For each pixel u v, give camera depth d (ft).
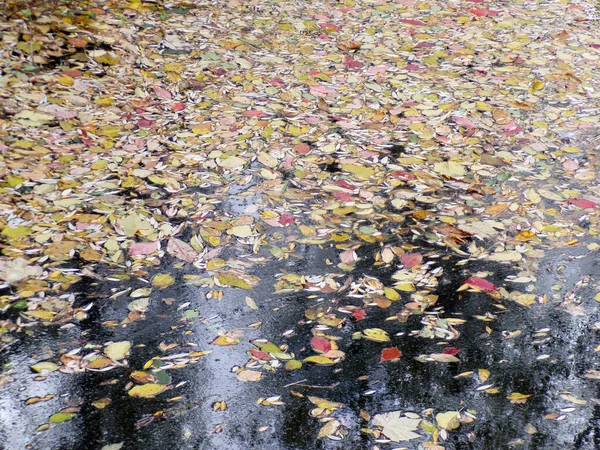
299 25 19.02
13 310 9.49
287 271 10.53
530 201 12.34
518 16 20.27
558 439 7.93
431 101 15.61
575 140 14.29
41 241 10.82
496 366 8.94
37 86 15.03
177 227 11.38
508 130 14.57
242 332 9.36
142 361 8.83
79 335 9.18
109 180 12.47
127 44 17.06
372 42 18.33
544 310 9.89
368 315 9.74
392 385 8.61
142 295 9.92
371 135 14.28
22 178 12.24
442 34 18.97
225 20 18.93
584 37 19.10
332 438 7.86
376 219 11.78
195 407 8.21
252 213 11.82
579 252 11.09
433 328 9.53
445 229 11.55
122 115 14.51
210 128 14.25
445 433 7.96
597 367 8.97
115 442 7.72
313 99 15.53
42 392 8.31
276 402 8.31
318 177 12.89
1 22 16.88
